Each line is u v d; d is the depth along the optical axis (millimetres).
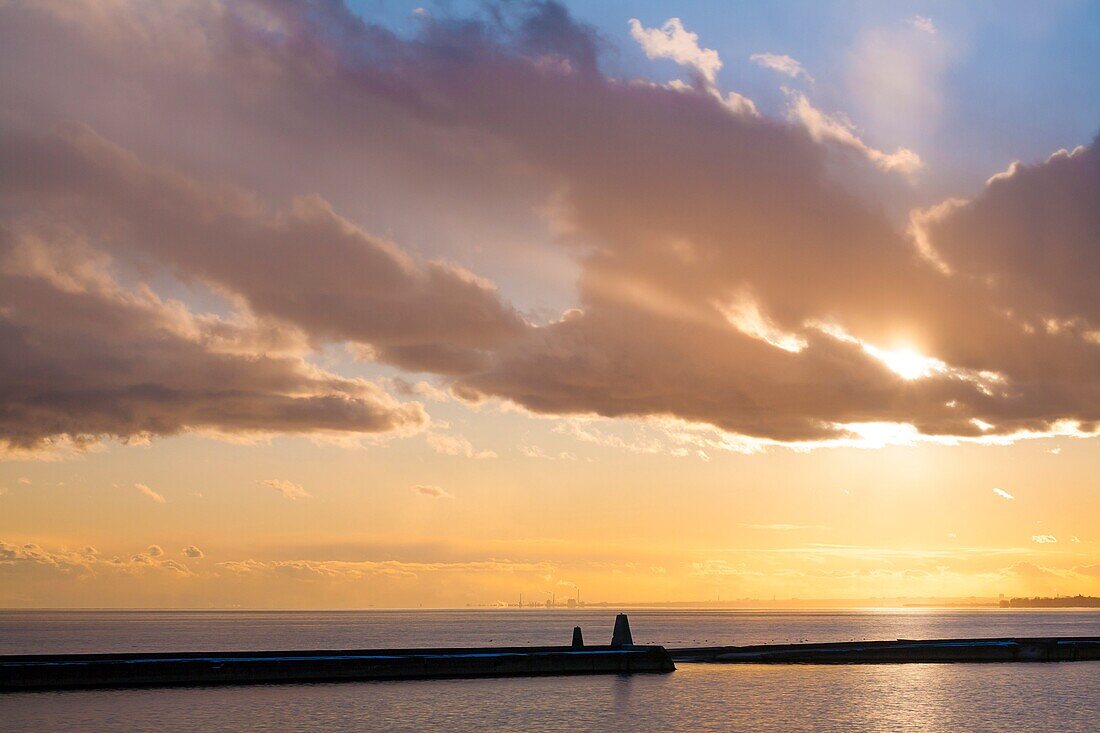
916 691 102750
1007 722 82750
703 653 139750
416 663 106062
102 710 79625
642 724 79250
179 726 72938
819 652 137750
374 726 75000
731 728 78312
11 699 84812
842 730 78188
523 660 111562
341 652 110250
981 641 149750
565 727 76938
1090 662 139875
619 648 122875
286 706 83188
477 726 76250
